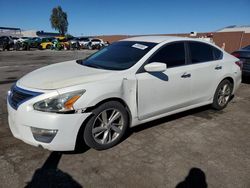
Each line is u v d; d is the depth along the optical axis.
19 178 2.91
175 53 4.36
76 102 3.12
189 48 4.61
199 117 5.03
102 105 3.40
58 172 3.05
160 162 3.33
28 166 3.14
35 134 3.12
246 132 4.37
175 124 4.62
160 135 4.13
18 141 3.77
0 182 2.82
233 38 22.22
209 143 3.91
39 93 3.11
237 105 5.94
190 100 4.65
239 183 2.96
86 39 37.62
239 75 5.62
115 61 4.09
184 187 2.86
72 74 3.60
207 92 4.97
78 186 2.82
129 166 3.22
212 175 3.09
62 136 3.12
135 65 3.81
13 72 10.17
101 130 3.51
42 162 3.24
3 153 3.42
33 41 32.66
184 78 4.37
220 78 5.12
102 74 3.56
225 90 5.41
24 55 20.41
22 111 3.11
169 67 4.21
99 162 3.29
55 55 20.91
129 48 4.33
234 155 3.57
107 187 2.81
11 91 3.53
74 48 33.25
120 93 3.53
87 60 4.55
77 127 3.19
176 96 4.35
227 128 4.52
